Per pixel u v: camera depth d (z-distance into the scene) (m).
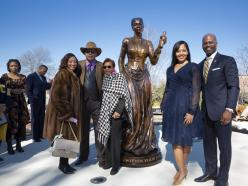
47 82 7.45
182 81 3.99
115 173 4.53
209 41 3.82
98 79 5.04
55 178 4.40
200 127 4.04
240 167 4.78
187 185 4.03
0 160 5.38
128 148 4.85
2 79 5.66
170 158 5.38
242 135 7.58
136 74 4.93
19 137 6.05
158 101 19.16
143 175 4.46
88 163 5.17
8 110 5.72
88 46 5.02
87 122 5.12
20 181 4.30
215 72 3.77
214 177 4.17
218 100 3.77
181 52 4.02
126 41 5.00
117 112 4.50
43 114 7.21
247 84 27.64
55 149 4.23
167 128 4.08
